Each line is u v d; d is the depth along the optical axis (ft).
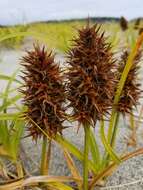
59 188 0.71
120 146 0.98
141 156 0.92
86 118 0.63
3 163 0.81
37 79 0.62
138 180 0.81
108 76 0.61
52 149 0.94
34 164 0.86
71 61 0.61
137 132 1.08
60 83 0.63
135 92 0.71
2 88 1.55
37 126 0.65
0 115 0.73
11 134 0.92
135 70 0.71
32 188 0.74
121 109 0.72
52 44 0.83
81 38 0.61
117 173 0.84
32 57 0.62
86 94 0.61
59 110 0.64
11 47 2.56
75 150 0.72
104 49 0.61
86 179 0.70
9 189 0.67
